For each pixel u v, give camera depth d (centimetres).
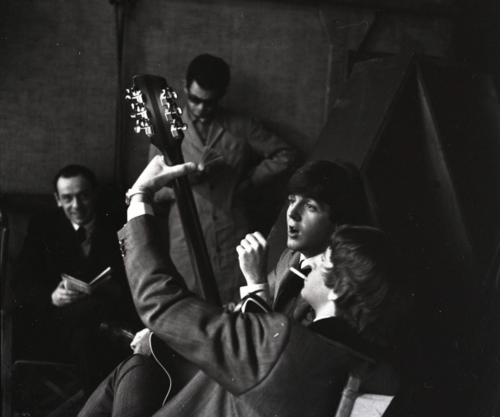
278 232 404
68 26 527
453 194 383
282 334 184
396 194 383
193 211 259
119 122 531
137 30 532
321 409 185
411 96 406
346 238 196
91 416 231
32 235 461
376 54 552
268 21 543
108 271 427
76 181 456
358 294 192
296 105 547
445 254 382
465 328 362
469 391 346
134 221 203
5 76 522
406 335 338
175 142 254
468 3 538
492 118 412
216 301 255
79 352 414
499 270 357
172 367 214
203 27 537
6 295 515
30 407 448
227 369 184
